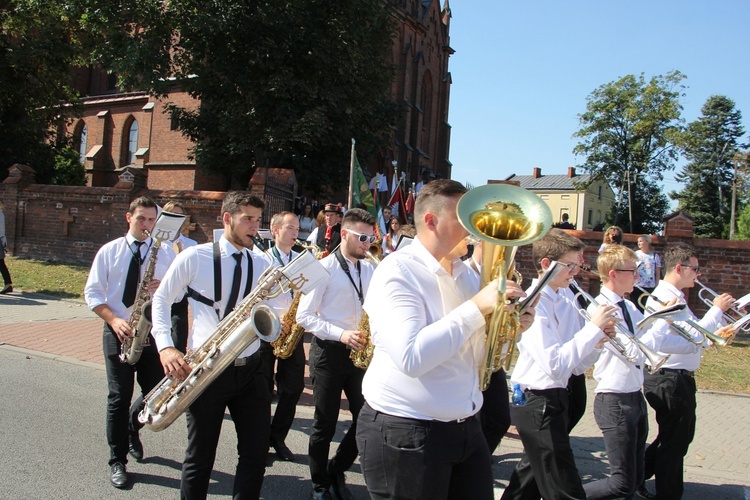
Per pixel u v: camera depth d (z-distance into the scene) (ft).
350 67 66.69
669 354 12.55
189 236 52.75
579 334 10.67
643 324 12.07
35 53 70.59
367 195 41.39
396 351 7.52
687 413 13.65
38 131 76.43
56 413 19.03
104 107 109.91
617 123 142.82
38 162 77.00
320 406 14.15
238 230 12.04
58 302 40.09
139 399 15.52
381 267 8.32
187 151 83.05
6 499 13.05
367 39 68.13
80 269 53.06
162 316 11.54
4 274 41.78
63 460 15.43
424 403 8.00
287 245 19.04
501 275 7.29
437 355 7.33
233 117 65.36
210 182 85.40
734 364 30.66
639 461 12.64
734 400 24.94
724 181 204.54
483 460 8.63
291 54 65.16
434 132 136.77
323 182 67.92
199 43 63.77
